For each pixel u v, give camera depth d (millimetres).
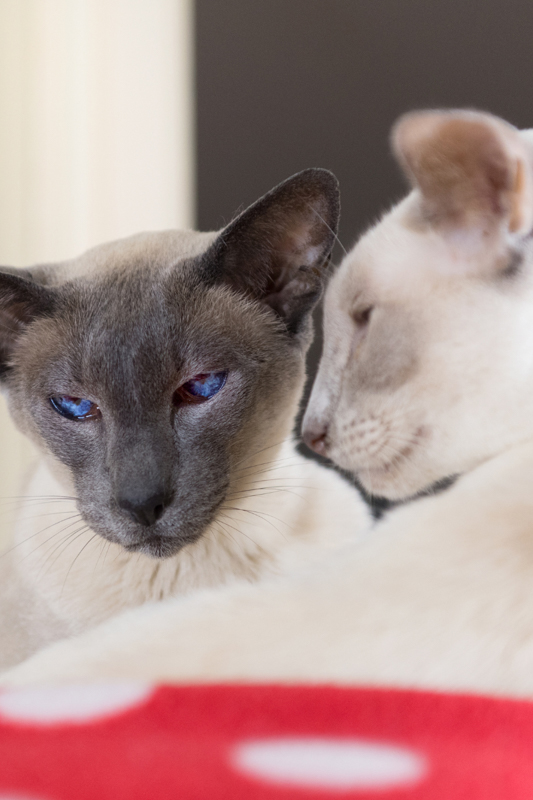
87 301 575
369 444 540
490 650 432
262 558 604
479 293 520
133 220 863
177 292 575
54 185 876
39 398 577
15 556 616
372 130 764
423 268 529
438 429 525
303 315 608
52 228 878
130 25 850
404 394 529
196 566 593
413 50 756
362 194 762
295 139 782
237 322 583
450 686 428
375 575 443
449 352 520
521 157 509
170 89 835
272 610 441
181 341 566
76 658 442
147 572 590
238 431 579
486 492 458
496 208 521
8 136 860
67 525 599
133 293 573
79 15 862
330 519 625
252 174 793
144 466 550
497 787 353
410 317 527
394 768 356
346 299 549
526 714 399
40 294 577
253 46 786
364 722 385
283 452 622
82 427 574
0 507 805
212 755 357
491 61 746
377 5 760
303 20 774
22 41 866
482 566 439
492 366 516
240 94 791
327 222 593
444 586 438
